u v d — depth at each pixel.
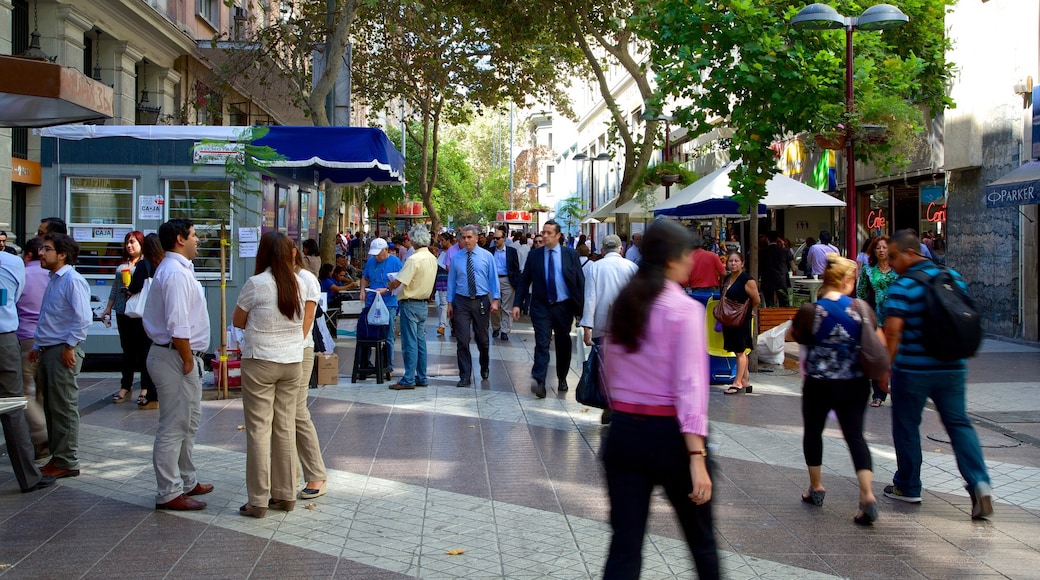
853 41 12.84
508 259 17.33
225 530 5.86
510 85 27.59
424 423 9.20
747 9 11.73
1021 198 14.46
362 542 5.62
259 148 10.51
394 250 19.89
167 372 6.24
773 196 13.63
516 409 9.98
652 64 13.33
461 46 27.62
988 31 16.67
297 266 6.54
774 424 9.25
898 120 12.52
